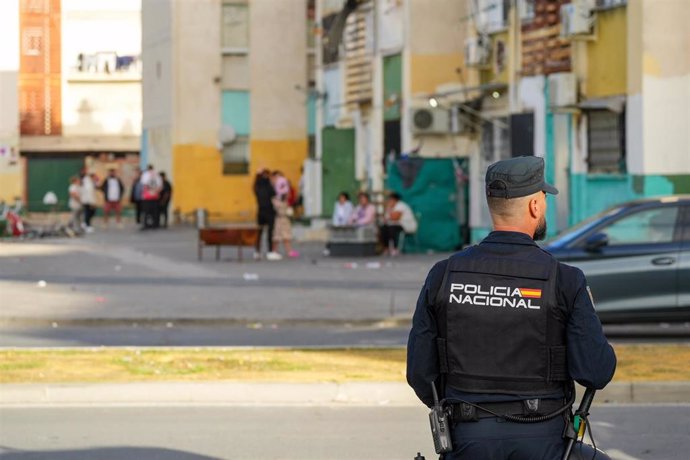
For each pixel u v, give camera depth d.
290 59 70.75
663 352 19.80
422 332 7.20
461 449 7.08
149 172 61.75
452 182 43.06
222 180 70.25
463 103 42.91
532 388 7.02
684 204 21.48
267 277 34.00
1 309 26.92
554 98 35.69
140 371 18.27
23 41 92.19
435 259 40.12
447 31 44.75
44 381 17.38
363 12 49.88
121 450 13.75
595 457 7.04
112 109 92.75
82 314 26.02
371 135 49.03
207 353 20.19
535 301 7.01
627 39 33.62
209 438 14.41
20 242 51.06
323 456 13.41
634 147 33.38
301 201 61.75
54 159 89.25
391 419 15.63
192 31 69.81
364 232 41.41
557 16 37.00
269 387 17.00
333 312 26.30
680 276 21.22
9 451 13.72
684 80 32.94
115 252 44.72
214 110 70.06
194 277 34.09
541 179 7.25
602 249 21.36
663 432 14.62
